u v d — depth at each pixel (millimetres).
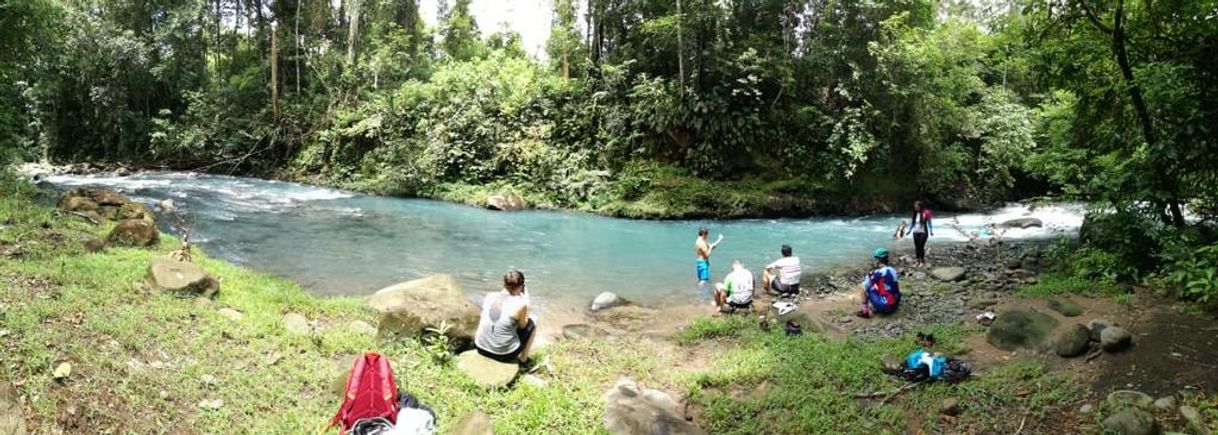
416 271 11672
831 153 21609
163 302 6734
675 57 23109
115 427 4258
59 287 6664
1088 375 5957
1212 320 6945
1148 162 8961
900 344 7320
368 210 19953
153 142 29953
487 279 11391
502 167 24344
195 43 31859
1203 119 8320
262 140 30359
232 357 5707
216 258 11719
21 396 4152
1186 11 8719
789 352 7172
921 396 5867
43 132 30328
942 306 9266
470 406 5418
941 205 22906
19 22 14594
